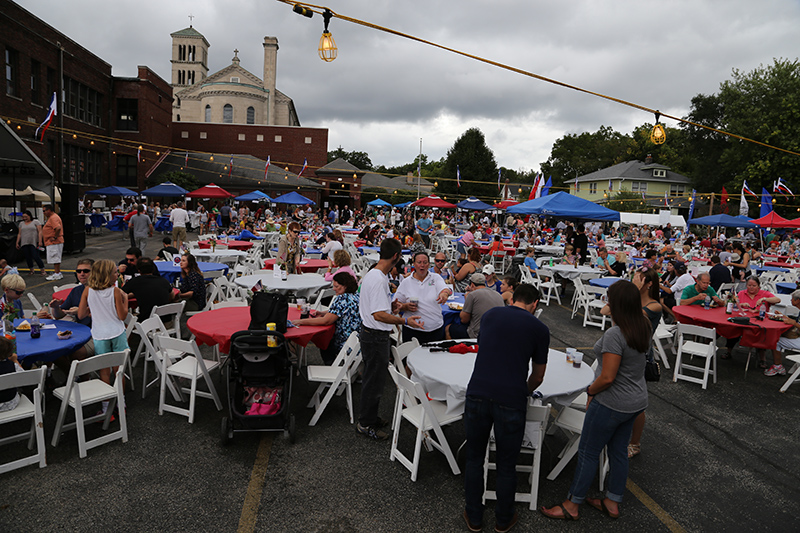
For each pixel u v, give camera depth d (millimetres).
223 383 6207
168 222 27000
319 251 14930
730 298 7887
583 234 15609
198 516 3656
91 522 3529
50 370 5613
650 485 4348
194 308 9891
